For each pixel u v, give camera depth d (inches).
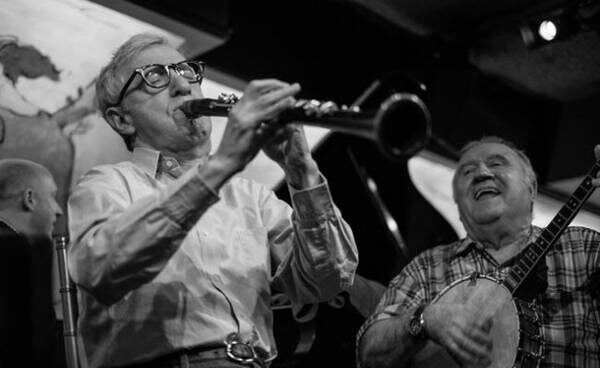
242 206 97.0
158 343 86.8
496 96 210.2
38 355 129.6
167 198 81.7
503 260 128.7
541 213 227.0
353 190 171.2
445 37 202.4
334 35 187.9
